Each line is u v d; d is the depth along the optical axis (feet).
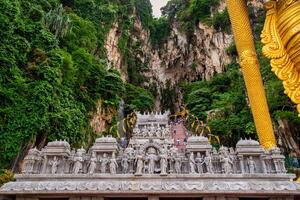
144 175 38.50
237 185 36.47
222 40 223.71
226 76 193.57
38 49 97.86
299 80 40.78
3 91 81.92
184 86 240.73
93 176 38.63
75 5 184.44
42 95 87.20
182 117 150.20
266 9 45.21
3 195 37.04
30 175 38.91
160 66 281.54
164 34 292.81
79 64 132.98
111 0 229.45
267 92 117.08
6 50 85.66
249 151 40.19
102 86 150.51
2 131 79.30
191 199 37.68
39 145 85.92
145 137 76.59
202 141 42.32
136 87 218.79
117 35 221.05
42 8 129.90
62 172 40.42
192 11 257.34
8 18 89.51
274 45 42.68
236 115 139.85
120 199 38.01
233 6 54.70
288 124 112.47
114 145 42.32
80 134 106.42
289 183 36.58
